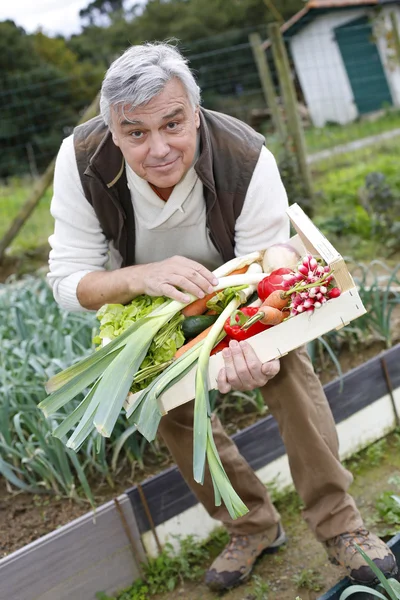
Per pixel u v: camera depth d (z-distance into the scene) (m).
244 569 2.58
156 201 2.20
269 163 2.24
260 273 2.19
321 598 2.27
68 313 3.80
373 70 16.45
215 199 2.21
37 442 3.07
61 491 3.04
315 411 2.28
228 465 2.45
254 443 2.97
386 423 3.28
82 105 16.86
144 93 1.89
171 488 2.78
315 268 1.99
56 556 2.56
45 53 18.23
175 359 2.07
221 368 2.02
